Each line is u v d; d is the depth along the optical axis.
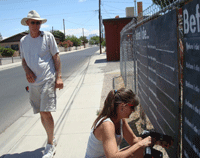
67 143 3.51
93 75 10.43
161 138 1.77
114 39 17.75
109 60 18.12
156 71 2.23
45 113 3.03
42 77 2.96
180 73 1.56
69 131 3.96
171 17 1.65
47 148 3.07
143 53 2.98
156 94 2.27
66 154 3.17
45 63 3.00
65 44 55.72
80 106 5.44
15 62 27.12
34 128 4.30
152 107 2.48
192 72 1.31
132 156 1.70
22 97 7.25
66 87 8.11
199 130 1.24
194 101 1.29
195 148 1.30
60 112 5.13
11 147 3.56
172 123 1.74
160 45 2.02
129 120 4.15
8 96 7.55
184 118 1.46
